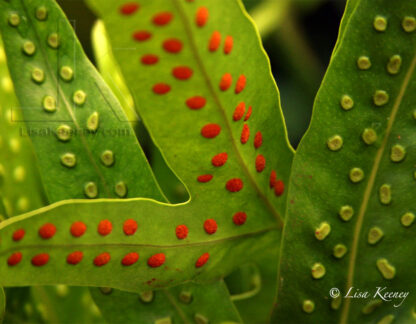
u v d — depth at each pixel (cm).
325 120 23
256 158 24
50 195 24
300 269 24
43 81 24
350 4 24
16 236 22
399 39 23
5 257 22
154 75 22
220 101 22
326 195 24
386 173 23
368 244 24
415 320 24
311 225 24
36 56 24
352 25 23
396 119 23
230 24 22
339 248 24
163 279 24
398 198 24
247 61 22
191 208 24
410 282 24
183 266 24
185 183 23
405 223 24
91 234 23
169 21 21
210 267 24
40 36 24
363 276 24
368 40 23
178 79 22
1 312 23
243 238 24
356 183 23
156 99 22
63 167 24
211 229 24
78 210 23
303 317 24
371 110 23
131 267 23
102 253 23
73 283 23
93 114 24
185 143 23
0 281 22
